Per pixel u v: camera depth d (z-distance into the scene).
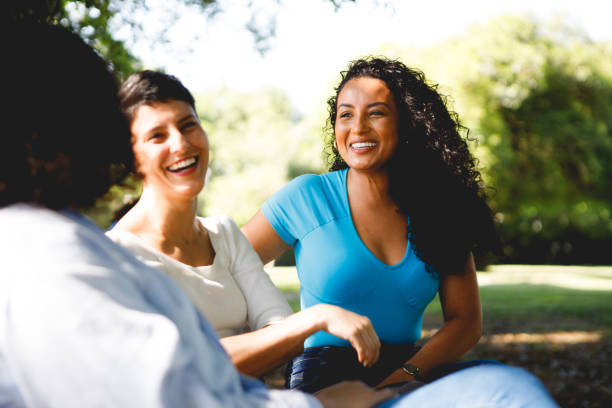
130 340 0.81
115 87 1.08
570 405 5.30
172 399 0.81
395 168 2.43
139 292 0.92
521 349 8.16
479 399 1.17
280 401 0.97
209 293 1.85
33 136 0.96
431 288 2.34
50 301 0.80
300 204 2.41
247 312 1.98
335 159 2.88
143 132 1.75
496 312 12.13
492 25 22.05
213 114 38.03
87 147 1.02
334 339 2.22
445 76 20.38
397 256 2.35
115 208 1.87
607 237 34.00
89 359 0.79
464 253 2.34
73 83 0.99
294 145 31.30
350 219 2.37
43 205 0.97
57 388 0.79
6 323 0.80
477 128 20.53
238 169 34.03
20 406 0.83
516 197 23.45
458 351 2.25
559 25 23.31
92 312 0.81
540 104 23.36
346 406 1.16
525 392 1.17
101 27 4.75
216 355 0.99
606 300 14.41
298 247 2.46
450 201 2.39
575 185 24.11
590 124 23.59
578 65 22.97
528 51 21.75
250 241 2.44
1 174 0.95
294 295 13.98
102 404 0.79
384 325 2.33
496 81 21.39
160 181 1.79
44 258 0.84
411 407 1.18
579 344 8.53
